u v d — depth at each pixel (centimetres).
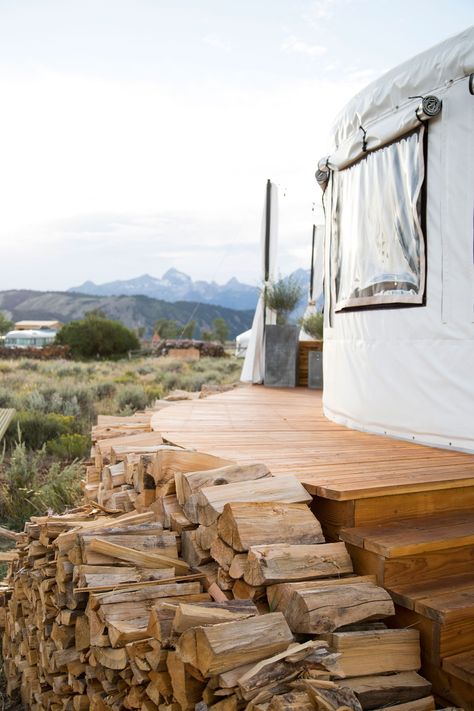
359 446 407
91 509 394
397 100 429
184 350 3444
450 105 388
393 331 438
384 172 446
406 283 427
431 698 206
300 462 342
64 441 965
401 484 282
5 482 803
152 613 214
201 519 263
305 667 187
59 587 294
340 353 522
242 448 393
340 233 520
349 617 215
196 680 198
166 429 487
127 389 1441
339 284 523
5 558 525
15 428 1030
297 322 1117
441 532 264
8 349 3041
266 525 244
